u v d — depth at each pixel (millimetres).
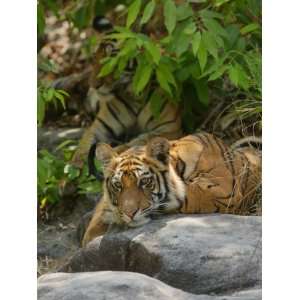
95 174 12266
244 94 12570
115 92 13523
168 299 7621
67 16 15258
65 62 16500
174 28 11570
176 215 9836
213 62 11750
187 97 13023
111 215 9961
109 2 14867
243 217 9594
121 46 12570
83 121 15242
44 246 11336
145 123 13484
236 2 12141
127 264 9148
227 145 11391
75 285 7898
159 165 9844
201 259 8508
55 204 12398
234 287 8344
